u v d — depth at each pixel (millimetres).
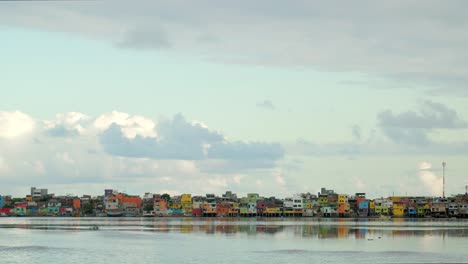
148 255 123812
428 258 118188
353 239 165250
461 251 130375
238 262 113438
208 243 152000
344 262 113000
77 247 139750
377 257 119688
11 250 132125
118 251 131000
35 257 120062
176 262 113375
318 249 134875
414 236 177875
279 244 148000
